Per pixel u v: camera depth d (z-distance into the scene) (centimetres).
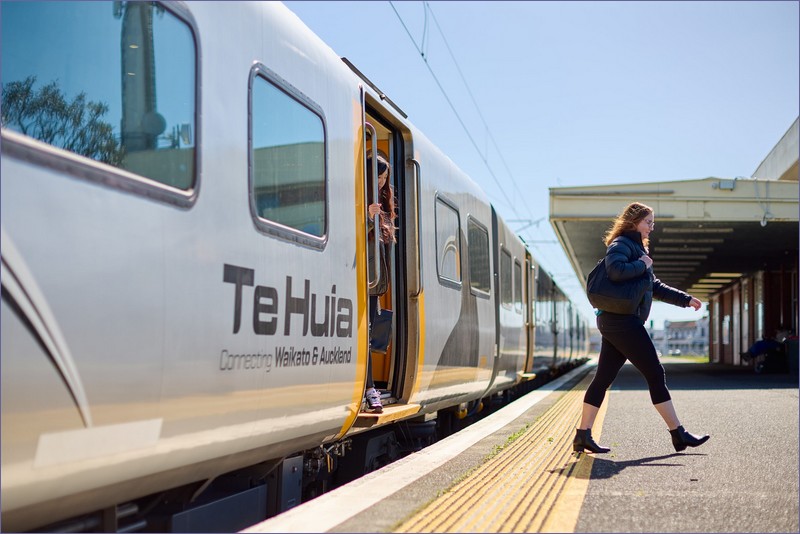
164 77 354
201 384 358
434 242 811
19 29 315
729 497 470
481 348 1049
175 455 351
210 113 381
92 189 295
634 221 629
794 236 2486
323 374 498
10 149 261
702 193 1939
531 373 1738
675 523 406
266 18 451
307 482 566
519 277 1495
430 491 478
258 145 427
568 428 844
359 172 592
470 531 382
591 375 2323
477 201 1073
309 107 502
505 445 700
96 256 294
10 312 256
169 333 334
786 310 3262
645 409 1051
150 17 350
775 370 2548
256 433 418
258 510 479
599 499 462
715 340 5212
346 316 542
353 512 415
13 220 259
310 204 494
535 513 425
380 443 728
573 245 2753
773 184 1917
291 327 451
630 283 614
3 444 256
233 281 388
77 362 283
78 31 322
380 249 692
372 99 655
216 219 377
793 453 645
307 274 478
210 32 388
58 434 277
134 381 313
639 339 620
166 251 336
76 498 303
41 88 323
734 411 1015
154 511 397
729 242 2659
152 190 330
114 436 306
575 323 3541
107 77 331
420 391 753
